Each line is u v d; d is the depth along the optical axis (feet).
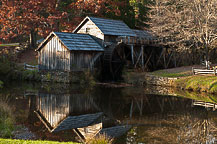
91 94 60.29
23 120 37.68
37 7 111.14
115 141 29.43
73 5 117.80
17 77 93.04
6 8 113.29
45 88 69.77
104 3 123.03
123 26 102.12
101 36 91.40
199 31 84.33
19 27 114.93
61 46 81.51
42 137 30.42
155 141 29.53
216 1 78.64
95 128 34.35
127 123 36.86
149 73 88.33
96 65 87.04
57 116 40.57
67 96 57.41
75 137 30.60
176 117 40.16
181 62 114.73
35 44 131.03
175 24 89.86
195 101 52.39
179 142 29.22
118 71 89.71
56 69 83.56
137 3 129.18
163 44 98.99
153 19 102.12
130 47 95.30
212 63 104.17
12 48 116.37
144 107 47.01
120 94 60.54
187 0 85.05
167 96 58.03
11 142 23.49
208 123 36.76
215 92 61.31
